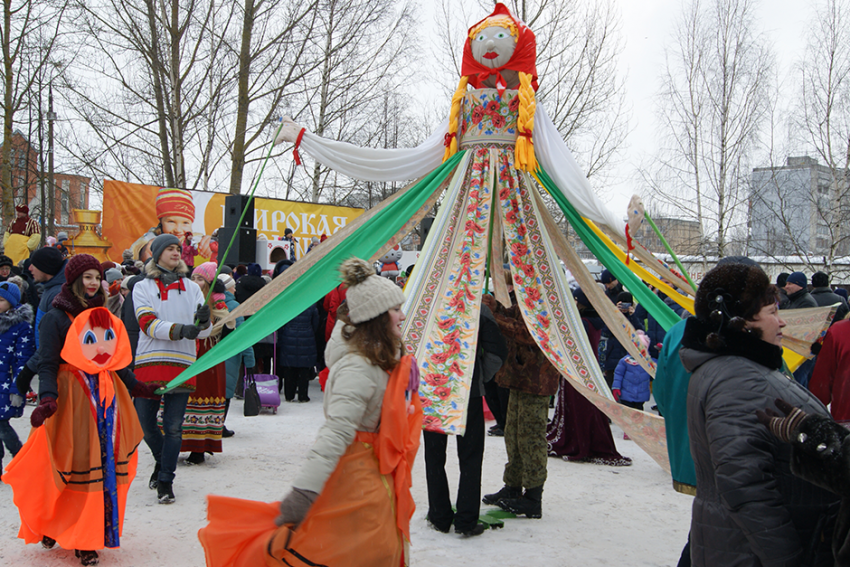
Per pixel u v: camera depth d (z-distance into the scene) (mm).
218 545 2373
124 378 3943
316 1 15641
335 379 2428
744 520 1941
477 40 4754
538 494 4582
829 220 20094
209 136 16172
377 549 2348
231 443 6566
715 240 20391
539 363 4508
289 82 15562
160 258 4746
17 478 3602
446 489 4273
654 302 4695
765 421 1968
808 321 4152
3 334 5020
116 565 3637
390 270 10336
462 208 4586
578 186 4484
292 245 13680
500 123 4695
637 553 3982
